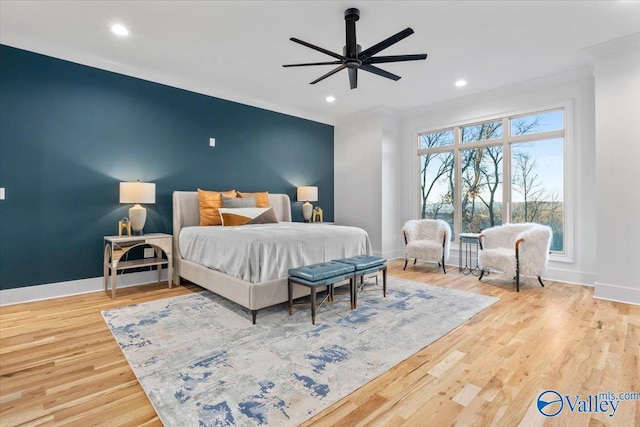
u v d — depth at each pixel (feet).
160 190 13.57
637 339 7.64
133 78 12.83
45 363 6.54
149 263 12.08
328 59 11.91
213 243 10.66
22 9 8.68
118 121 12.45
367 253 12.34
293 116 18.74
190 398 5.34
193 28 9.71
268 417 4.88
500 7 8.66
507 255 12.50
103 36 10.18
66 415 4.93
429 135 18.38
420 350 7.15
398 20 9.29
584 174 12.80
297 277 9.09
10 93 10.28
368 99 16.65
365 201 19.15
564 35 10.12
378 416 4.93
